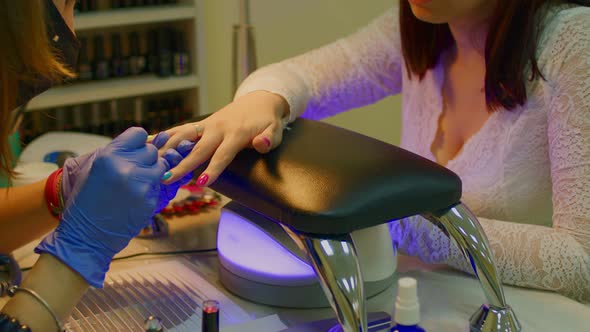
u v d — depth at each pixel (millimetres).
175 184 899
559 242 998
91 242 759
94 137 1390
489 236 1028
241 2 1370
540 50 1072
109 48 2336
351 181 755
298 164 808
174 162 875
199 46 2186
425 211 795
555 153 1056
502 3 1064
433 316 901
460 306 925
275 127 895
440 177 807
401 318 818
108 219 763
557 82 1055
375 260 931
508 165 1148
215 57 2510
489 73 1099
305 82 1277
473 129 1214
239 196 820
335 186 749
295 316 896
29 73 778
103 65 2162
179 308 900
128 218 768
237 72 1410
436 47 1230
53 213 992
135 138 798
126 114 2363
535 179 1144
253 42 1396
